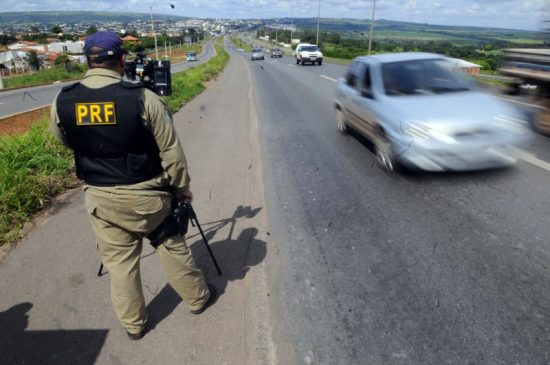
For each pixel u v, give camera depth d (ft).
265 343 8.20
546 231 12.06
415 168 16.83
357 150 22.41
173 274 8.32
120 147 6.74
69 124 6.72
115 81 6.77
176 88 48.24
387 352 7.86
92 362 7.71
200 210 14.85
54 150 20.03
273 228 13.28
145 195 7.13
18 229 12.59
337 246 11.93
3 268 10.71
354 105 22.80
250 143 25.04
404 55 22.20
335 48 162.40
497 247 11.34
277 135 27.14
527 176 16.62
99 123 6.57
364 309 9.10
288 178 18.26
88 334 8.43
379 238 12.23
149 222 7.45
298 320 8.84
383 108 18.47
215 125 30.68
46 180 16.10
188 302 8.81
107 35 6.81
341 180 17.56
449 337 8.16
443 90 18.97
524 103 30.76
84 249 11.66
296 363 7.68
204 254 11.70
